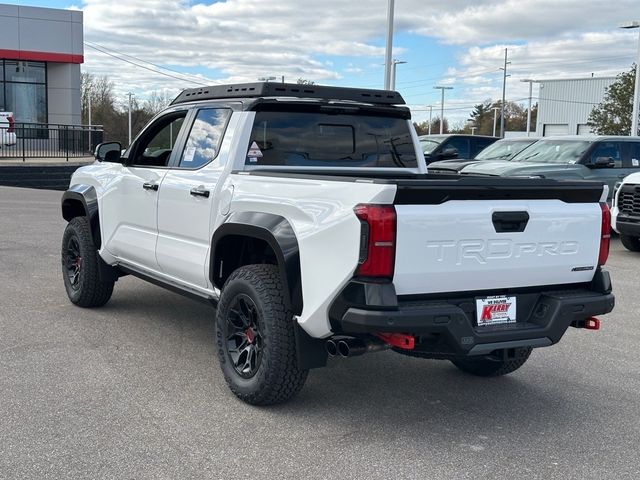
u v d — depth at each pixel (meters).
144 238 5.93
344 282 3.95
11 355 5.52
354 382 5.28
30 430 4.15
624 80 44.75
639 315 7.52
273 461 3.88
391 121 5.84
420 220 3.90
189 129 5.64
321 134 5.44
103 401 4.64
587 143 13.16
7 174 20.98
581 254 4.51
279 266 4.33
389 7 20.73
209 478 3.66
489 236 4.12
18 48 29.33
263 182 4.60
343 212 3.95
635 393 5.18
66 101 30.95
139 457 3.86
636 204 11.46
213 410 4.57
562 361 5.93
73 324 6.48
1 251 10.09
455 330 3.98
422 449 4.12
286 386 4.45
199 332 6.36
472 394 5.10
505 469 3.88
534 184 4.26
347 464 3.88
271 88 5.21
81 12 30.47
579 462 4.00
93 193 6.72
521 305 4.40
